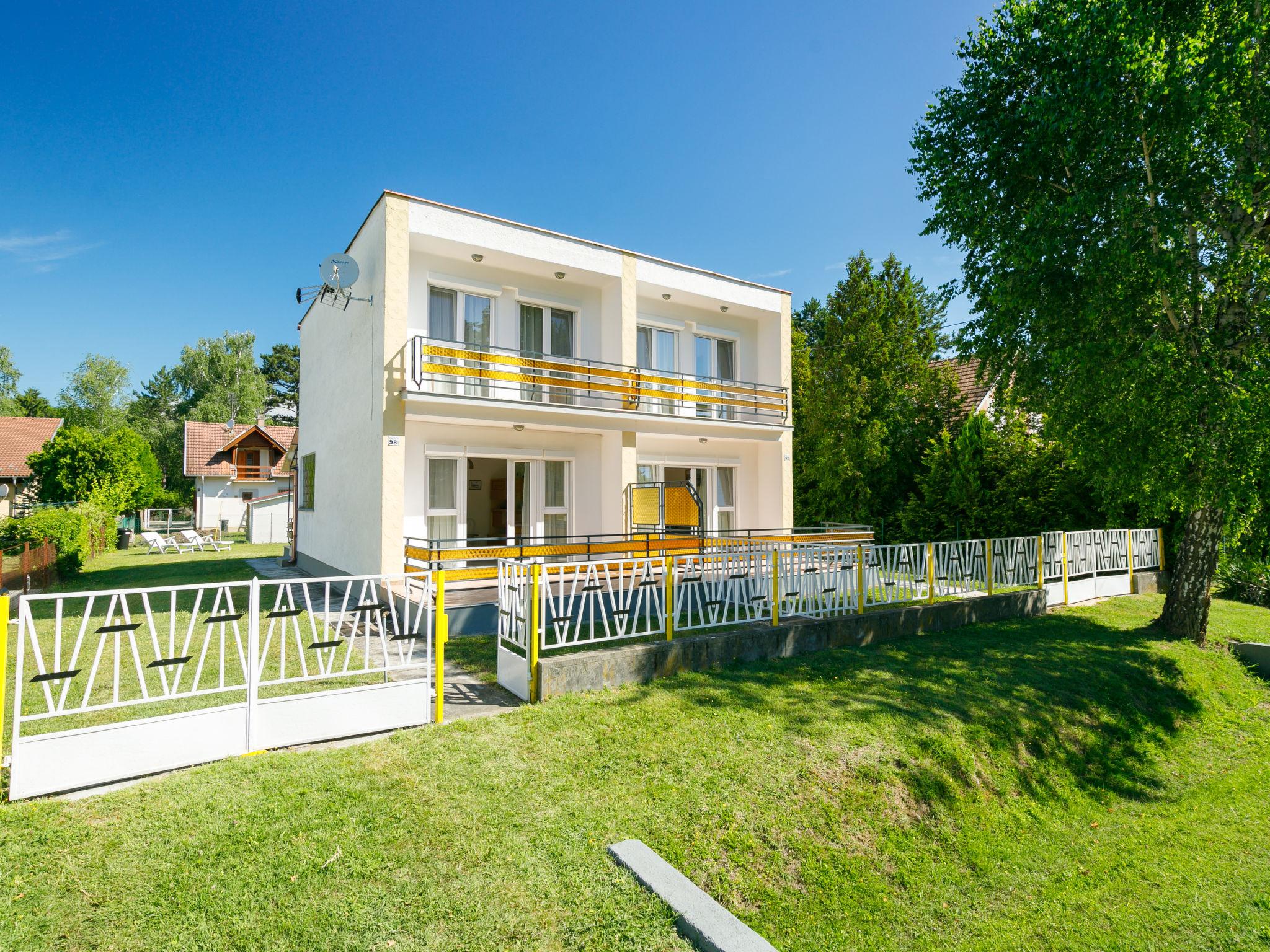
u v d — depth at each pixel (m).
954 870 4.79
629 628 8.42
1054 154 8.69
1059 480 15.39
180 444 51.53
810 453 21.83
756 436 15.45
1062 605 12.13
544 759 4.95
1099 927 4.48
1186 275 8.35
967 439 17.67
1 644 3.98
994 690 7.25
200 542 25.33
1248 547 13.60
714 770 5.02
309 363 17.17
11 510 28.75
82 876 3.36
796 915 4.02
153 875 3.41
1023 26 8.75
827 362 21.86
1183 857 5.42
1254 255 8.17
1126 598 13.16
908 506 19.19
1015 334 9.88
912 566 10.15
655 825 4.33
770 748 5.41
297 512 18.33
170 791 4.17
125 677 6.79
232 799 4.10
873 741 5.73
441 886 3.50
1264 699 8.92
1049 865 5.10
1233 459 7.96
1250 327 8.89
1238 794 6.55
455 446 12.45
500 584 6.89
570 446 13.90
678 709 6.00
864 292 21.28
